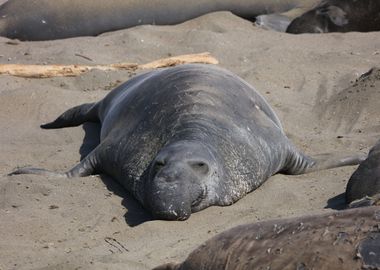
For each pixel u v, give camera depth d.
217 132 25.80
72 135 31.69
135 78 31.34
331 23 48.97
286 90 35.81
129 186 25.62
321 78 36.78
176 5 50.78
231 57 40.59
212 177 24.09
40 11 49.91
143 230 22.27
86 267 19.41
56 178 26.80
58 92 35.75
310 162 27.36
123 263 19.64
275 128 27.62
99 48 42.84
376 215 13.11
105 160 27.16
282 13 52.34
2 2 55.72
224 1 51.28
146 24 50.75
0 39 46.97
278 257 13.23
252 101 28.34
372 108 31.89
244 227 14.20
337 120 31.86
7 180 26.17
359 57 39.53
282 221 13.91
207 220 23.00
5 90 36.31
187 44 42.72
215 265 13.85
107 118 29.75
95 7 50.19
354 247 12.69
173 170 23.48
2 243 21.75
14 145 30.91
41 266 20.12
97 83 37.06
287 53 40.34
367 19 49.19
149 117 26.95
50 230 22.61
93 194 25.45
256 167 25.78
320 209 23.09
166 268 14.84
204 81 27.95
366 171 22.98
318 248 12.93
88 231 22.66
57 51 42.66
